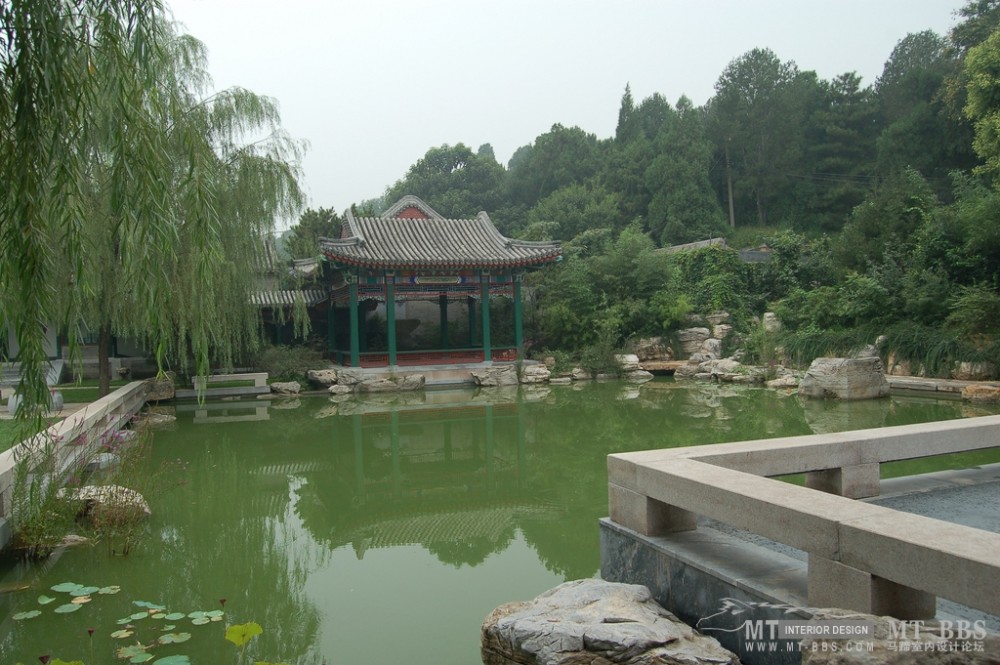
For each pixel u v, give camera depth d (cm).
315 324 3316
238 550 860
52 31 396
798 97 6197
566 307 3228
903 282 2484
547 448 1541
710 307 3381
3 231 423
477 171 7144
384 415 2033
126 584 713
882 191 3209
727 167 6350
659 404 2139
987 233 2308
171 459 1441
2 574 730
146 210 457
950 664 308
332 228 4122
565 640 447
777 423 1702
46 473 851
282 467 1395
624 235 3953
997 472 747
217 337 1803
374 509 1084
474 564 801
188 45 1628
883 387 2136
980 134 2559
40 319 451
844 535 379
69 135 434
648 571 530
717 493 467
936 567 329
